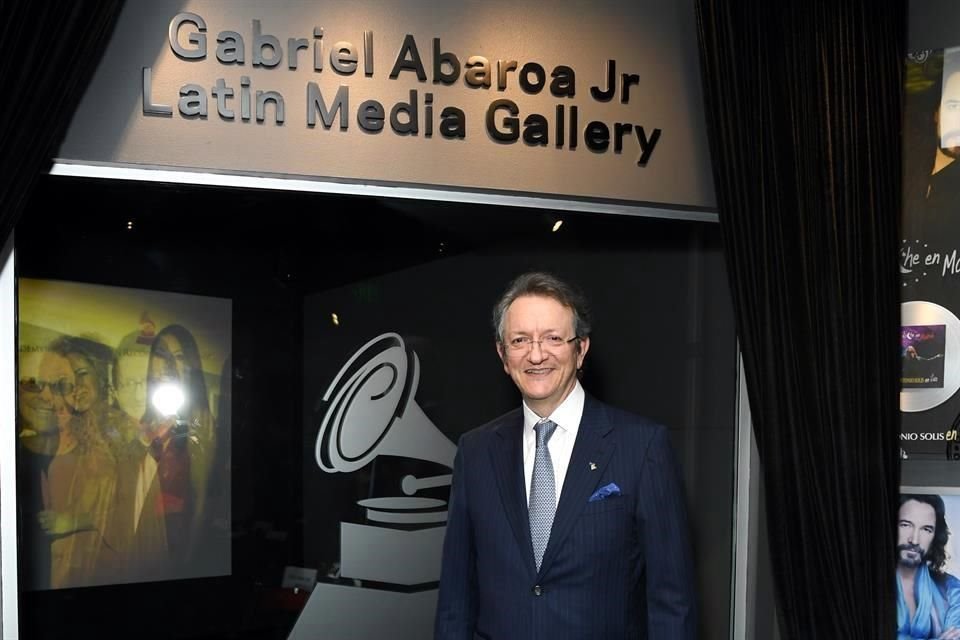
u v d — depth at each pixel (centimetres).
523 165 287
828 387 290
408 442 287
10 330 245
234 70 261
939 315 286
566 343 215
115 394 258
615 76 295
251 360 271
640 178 299
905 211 292
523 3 285
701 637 310
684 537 214
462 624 228
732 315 311
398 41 273
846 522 288
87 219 254
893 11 291
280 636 274
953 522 284
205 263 265
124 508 259
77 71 235
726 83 286
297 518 276
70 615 253
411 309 286
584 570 210
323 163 269
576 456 218
